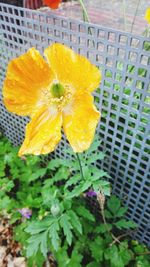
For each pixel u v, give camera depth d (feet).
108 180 0.50
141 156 0.42
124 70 0.37
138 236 0.49
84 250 0.48
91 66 0.25
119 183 0.49
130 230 0.50
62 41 0.44
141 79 0.36
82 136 0.28
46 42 0.48
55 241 0.41
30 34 0.51
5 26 0.56
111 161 0.48
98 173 0.42
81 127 0.28
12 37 0.56
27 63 0.27
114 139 0.45
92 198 0.53
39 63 0.28
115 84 0.40
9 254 0.52
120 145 0.45
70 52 0.26
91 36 0.39
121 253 0.45
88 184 0.41
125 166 0.46
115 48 0.37
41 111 0.30
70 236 0.41
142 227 0.48
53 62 0.28
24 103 0.30
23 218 0.55
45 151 0.30
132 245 0.49
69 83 0.29
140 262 0.45
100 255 0.45
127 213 0.50
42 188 0.55
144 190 0.46
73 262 0.45
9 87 0.28
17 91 0.29
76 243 0.48
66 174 0.53
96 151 0.49
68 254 0.49
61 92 0.29
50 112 0.30
